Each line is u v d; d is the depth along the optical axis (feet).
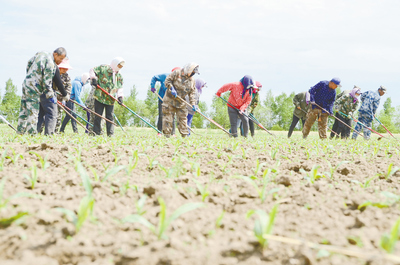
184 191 7.78
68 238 5.28
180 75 28.04
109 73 29.22
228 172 11.12
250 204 7.34
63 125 38.65
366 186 9.47
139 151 15.23
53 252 4.89
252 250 5.09
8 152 12.95
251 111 42.42
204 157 14.11
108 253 5.05
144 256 4.86
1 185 5.93
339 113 43.39
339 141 29.40
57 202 6.53
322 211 6.96
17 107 233.55
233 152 16.43
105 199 7.33
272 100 289.74
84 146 16.61
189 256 4.91
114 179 9.05
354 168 12.53
